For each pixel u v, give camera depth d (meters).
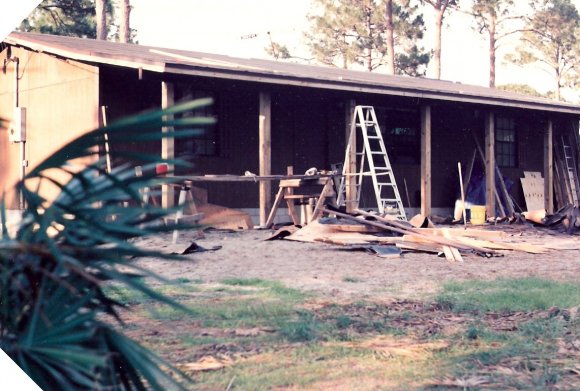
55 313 1.87
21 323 1.85
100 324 1.96
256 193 16.70
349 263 9.82
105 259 1.87
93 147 1.85
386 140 19.03
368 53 41.69
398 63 42.78
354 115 16.28
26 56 15.73
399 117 19.28
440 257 10.81
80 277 1.90
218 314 5.90
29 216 1.86
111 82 14.45
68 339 1.82
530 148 22.08
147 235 1.93
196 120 1.83
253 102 16.67
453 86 22.75
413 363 4.49
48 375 1.78
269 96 14.91
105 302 2.10
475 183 20.27
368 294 7.27
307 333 5.19
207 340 4.94
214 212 14.13
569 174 21.88
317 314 6.04
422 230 12.50
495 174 20.30
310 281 8.20
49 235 1.84
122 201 1.93
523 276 8.92
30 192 1.85
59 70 14.95
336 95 17.25
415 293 7.38
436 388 3.97
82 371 1.81
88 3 29.09
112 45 16.53
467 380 4.09
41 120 15.38
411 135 19.56
